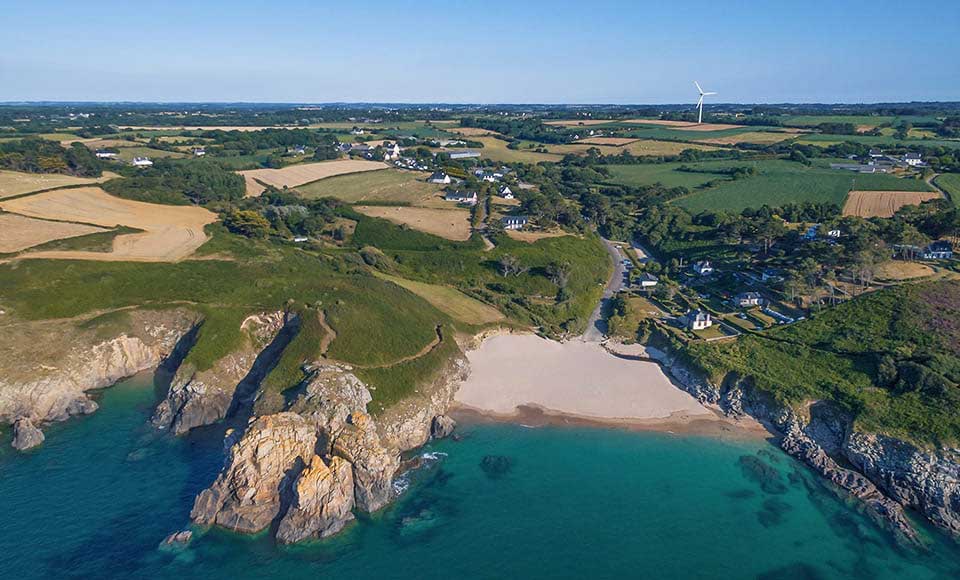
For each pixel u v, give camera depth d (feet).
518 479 232.12
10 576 176.24
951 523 205.87
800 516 211.82
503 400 292.61
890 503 216.74
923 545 197.88
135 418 263.08
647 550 194.59
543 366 324.60
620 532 202.90
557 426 271.90
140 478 222.28
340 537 199.52
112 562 183.62
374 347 287.48
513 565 187.62
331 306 310.65
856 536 201.98
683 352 320.91
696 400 293.23
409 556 191.21
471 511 213.05
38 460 231.71
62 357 279.28
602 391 300.61
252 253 379.55
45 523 198.18
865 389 262.26
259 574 183.01
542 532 202.69
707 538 200.44
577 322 378.94
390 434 251.60
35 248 340.59
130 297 315.17
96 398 278.05
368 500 210.79
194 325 305.53
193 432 254.06
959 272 344.28
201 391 262.88
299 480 199.82
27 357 271.90
